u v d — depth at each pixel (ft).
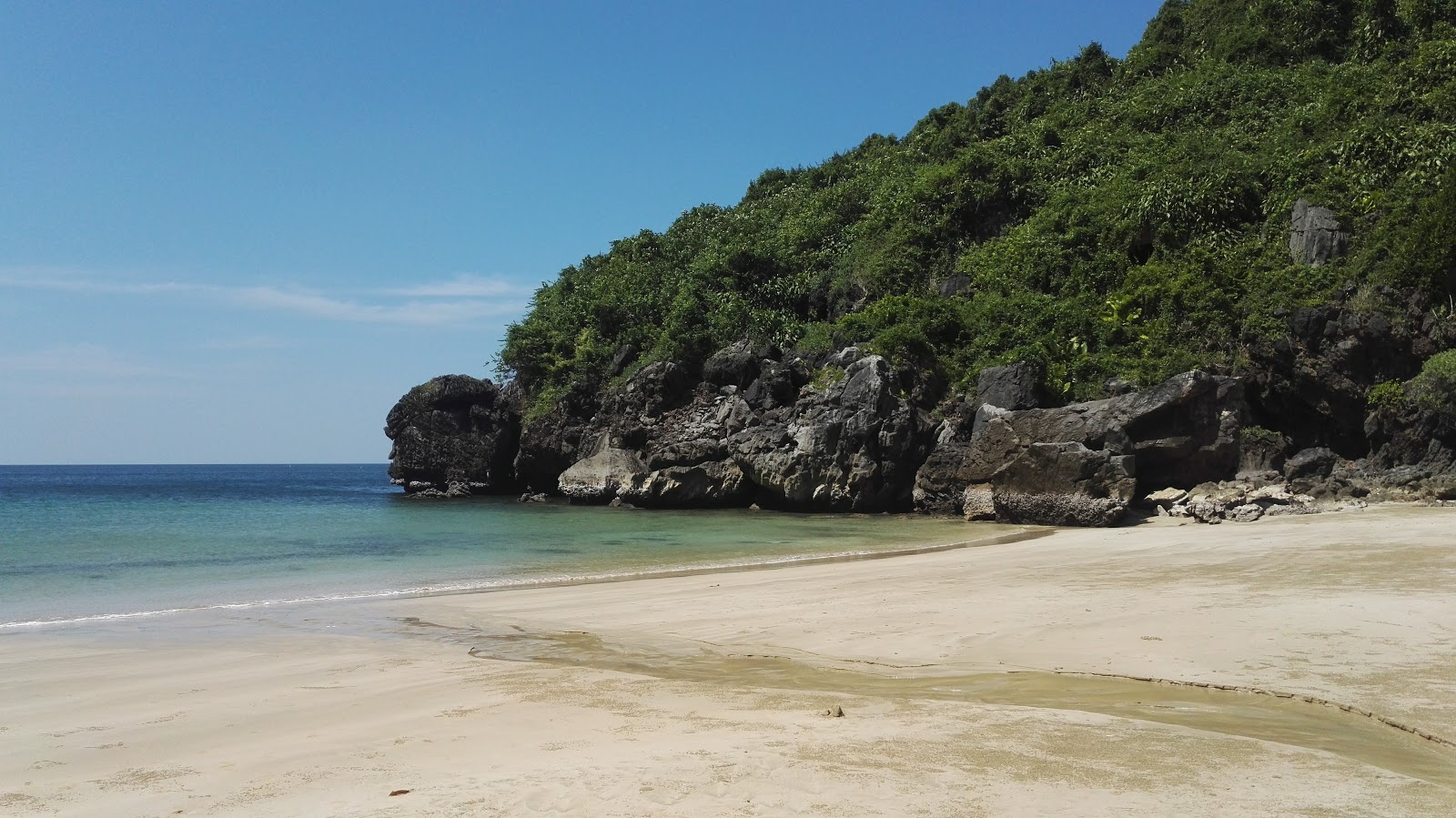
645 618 47.01
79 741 25.61
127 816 19.17
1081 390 119.03
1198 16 209.56
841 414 128.36
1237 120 155.94
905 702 27.96
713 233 198.90
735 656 37.09
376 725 26.61
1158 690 29.27
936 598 49.32
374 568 71.46
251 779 21.56
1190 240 128.98
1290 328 107.14
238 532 104.37
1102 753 21.66
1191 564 57.93
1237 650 33.73
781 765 20.83
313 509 155.02
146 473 623.36
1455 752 22.41
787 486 130.72
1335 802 18.24
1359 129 123.85
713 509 142.82
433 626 46.01
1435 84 126.72
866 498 125.59
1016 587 52.11
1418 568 50.52
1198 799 18.39
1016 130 189.26
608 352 170.91
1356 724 24.86
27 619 49.39
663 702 28.73
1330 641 34.37
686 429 147.84
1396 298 102.47
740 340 154.71
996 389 120.47
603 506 152.97
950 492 116.78
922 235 160.86
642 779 19.94
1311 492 93.40
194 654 39.22
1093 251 140.46
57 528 111.65
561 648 39.70
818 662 35.40
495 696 30.22
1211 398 102.12
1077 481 99.60
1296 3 178.50
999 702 27.81
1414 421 95.20
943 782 19.53
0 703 30.45
